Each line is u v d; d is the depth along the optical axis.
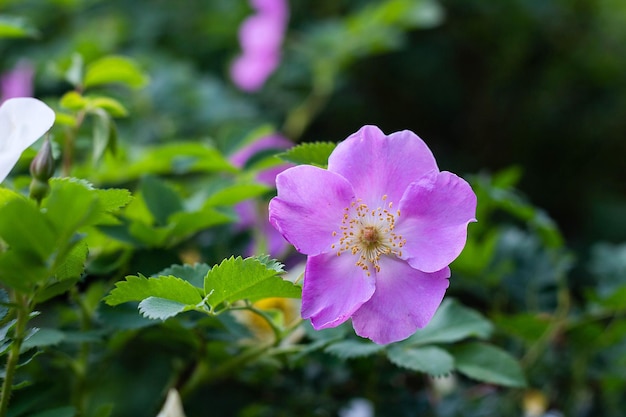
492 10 1.02
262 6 0.83
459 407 0.52
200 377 0.45
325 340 0.44
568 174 1.18
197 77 0.77
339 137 1.05
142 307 0.38
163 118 0.70
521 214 0.52
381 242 0.39
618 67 1.14
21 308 0.37
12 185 0.43
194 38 0.96
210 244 0.51
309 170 0.39
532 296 0.55
